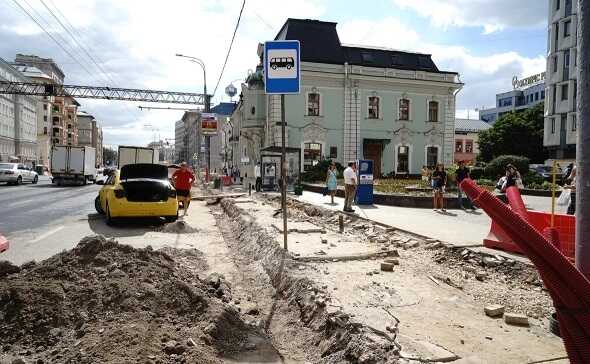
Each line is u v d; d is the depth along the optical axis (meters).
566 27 46.28
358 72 36.41
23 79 83.88
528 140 55.66
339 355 4.05
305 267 6.77
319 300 5.10
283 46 7.39
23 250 8.80
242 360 4.07
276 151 27.66
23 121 84.25
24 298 4.61
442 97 39.12
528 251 2.06
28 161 87.25
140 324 4.27
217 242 10.44
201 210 18.45
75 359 3.74
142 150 30.83
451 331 4.37
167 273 5.64
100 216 14.53
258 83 40.03
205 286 5.89
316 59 36.25
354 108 36.66
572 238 7.20
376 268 6.85
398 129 37.94
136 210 12.27
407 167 38.53
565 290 2.04
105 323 4.34
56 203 18.89
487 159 58.22
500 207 2.07
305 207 17.03
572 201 10.69
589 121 3.58
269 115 36.75
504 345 4.07
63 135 113.12
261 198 22.33
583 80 3.59
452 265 7.53
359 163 17.42
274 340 4.67
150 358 3.70
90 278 5.17
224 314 4.77
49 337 4.22
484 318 4.82
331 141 36.56
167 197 12.65
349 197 14.65
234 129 58.44
